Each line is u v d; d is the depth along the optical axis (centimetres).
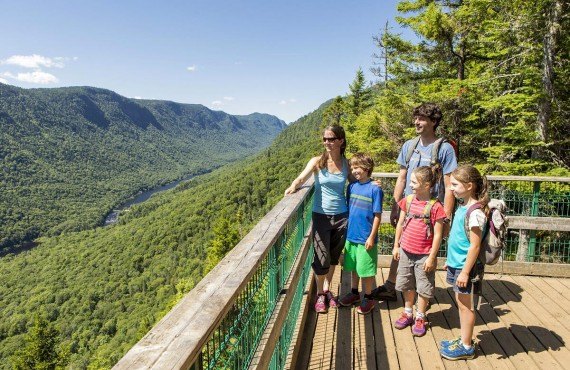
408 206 291
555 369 254
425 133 303
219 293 111
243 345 144
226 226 4706
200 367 93
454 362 261
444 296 361
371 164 306
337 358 267
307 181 355
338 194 312
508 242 502
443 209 278
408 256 293
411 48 1322
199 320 93
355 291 340
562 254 471
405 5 1243
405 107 1378
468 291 256
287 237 243
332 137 295
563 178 411
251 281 157
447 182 290
